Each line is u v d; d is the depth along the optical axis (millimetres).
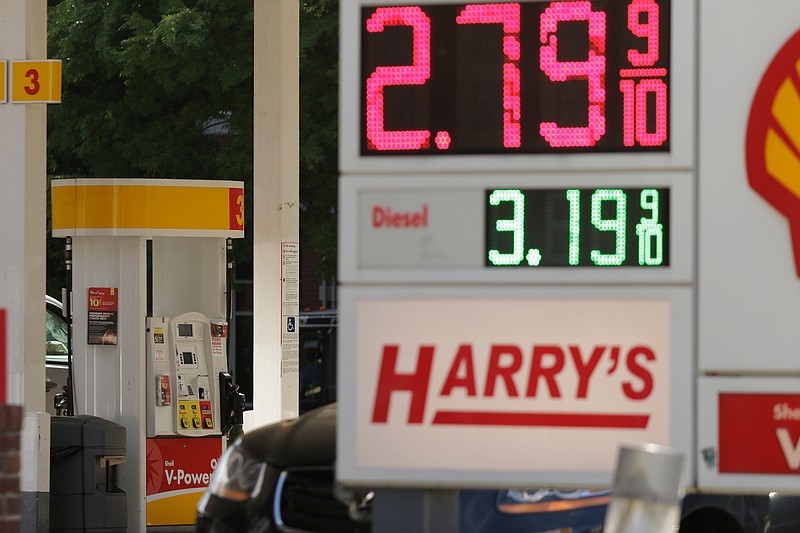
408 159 16062
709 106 15906
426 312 16125
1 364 18562
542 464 16000
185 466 32094
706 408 15922
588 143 15930
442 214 16062
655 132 15898
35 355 28750
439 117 16031
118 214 31500
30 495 28359
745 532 20469
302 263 66375
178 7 52438
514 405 16031
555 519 18453
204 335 32750
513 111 15984
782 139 15867
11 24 28750
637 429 15930
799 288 15844
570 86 15938
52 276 58062
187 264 33188
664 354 15898
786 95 15875
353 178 16125
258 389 32969
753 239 15898
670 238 15867
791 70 15875
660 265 15898
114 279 31844
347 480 16156
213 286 33281
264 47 32875
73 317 32031
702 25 15922
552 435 16000
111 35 52906
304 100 53844
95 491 29891
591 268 15938
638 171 15891
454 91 16016
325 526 18969
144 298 31859
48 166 55844
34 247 28812
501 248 16016
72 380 32031
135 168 54500
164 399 31859
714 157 15898
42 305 28969
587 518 18641
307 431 20125
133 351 31672
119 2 52719
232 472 20109
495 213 16016
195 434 32062
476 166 16000
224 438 32500
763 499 20734
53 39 53312
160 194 31641
